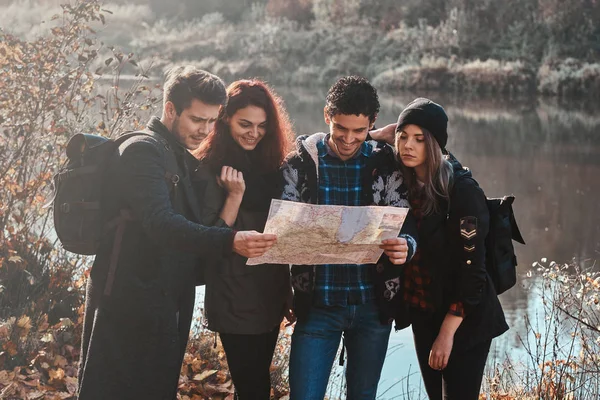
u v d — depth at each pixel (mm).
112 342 2797
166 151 2830
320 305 3174
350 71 34469
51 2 15523
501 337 6062
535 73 31281
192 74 2885
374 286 3219
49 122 5668
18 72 5324
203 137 2928
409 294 3332
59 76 5484
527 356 5531
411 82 31781
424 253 3246
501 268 3273
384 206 3002
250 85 3170
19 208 5312
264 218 3238
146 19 41875
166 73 3037
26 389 4109
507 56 33344
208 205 3119
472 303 3143
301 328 3225
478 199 3160
